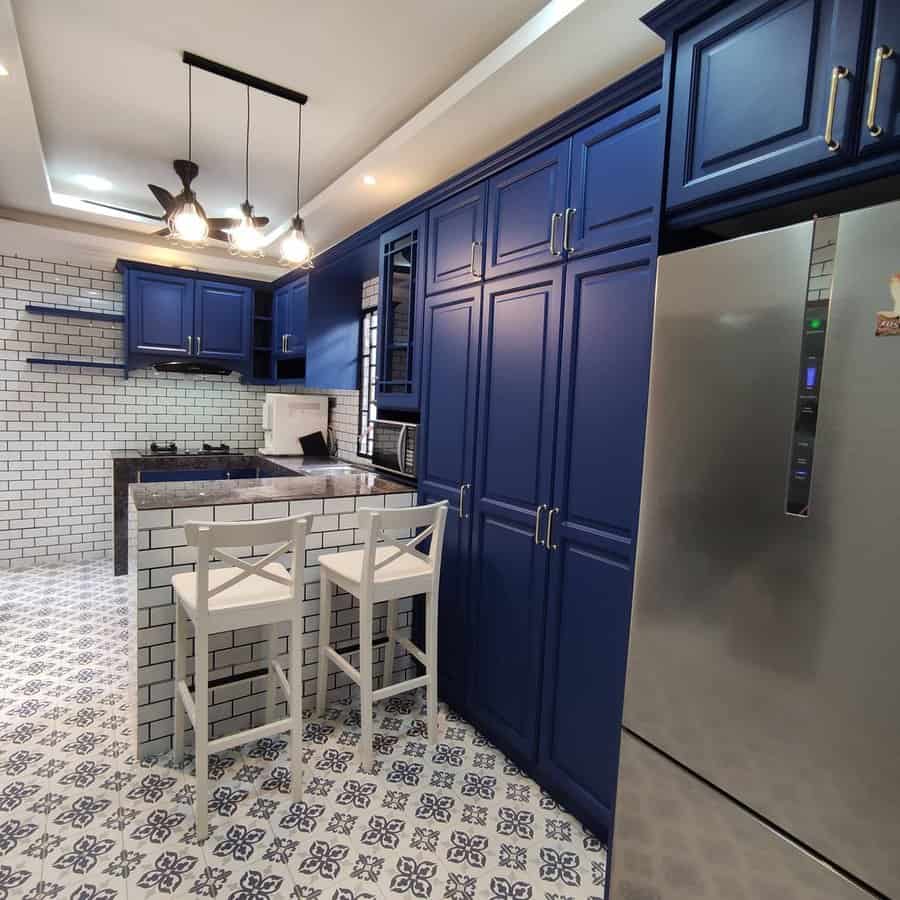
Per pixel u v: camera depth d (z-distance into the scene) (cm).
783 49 106
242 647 225
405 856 168
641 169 158
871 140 94
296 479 285
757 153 111
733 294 110
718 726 115
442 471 247
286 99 231
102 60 207
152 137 267
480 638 226
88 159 294
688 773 121
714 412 113
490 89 195
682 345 120
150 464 408
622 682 149
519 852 171
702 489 116
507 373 209
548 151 190
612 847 140
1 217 354
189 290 433
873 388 90
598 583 174
